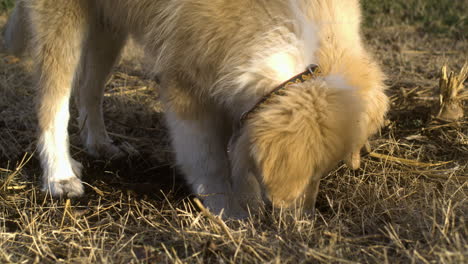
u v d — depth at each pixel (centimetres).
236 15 155
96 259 152
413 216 158
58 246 155
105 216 168
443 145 188
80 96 194
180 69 163
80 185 178
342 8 156
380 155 180
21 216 162
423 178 175
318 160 145
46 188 178
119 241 155
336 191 171
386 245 153
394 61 247
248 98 154
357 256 149
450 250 146
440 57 249
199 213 160
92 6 180
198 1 158
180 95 166
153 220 165
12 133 201
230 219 161
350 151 149
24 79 230
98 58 190
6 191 175
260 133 146
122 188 178
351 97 146
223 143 170
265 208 166
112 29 184
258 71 152
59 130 180
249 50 154
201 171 170
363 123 148
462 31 283
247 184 166
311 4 153
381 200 165
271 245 151
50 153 179
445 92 195
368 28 293
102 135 196
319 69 149
